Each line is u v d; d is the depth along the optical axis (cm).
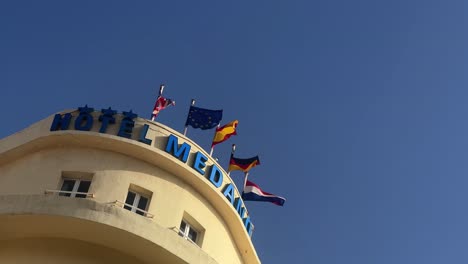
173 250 2506
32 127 2845
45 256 2500
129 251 2533
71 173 2703
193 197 2808
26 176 2717
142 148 2739
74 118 2811
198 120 3228
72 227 2473
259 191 3272
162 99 3212
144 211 2647
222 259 2828
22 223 2480
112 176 2689
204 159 2870
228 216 2912
